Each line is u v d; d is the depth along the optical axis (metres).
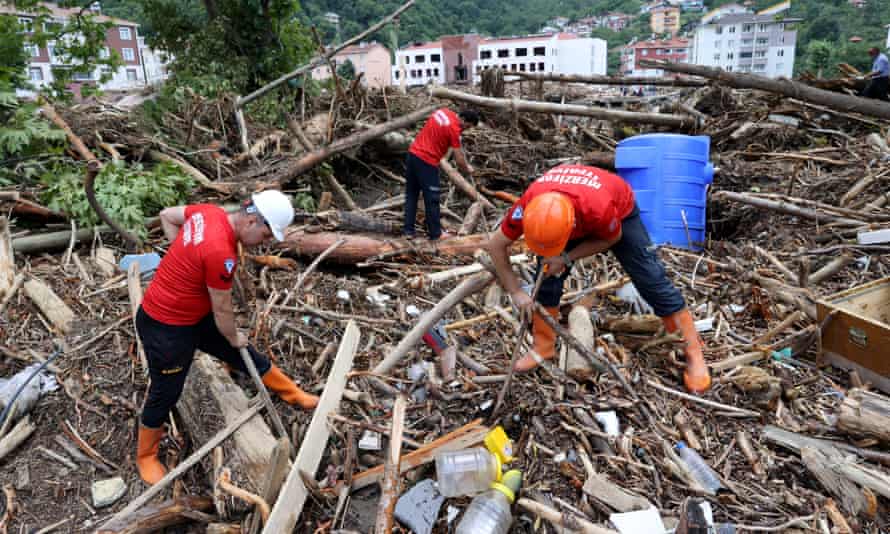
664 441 2.75
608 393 3.11
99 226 4.85
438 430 2.96
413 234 5.66
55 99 7.58
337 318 3.91
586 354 2.88
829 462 2.50
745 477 2.59
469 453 2.54
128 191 4.91
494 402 3.06
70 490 2.71
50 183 5.12
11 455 2.84
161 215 2.61
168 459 2.89
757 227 5.64
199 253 2.32
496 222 6.36
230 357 2.84
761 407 3.02
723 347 3.57
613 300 4.16
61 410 3.07
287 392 3.04
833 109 8.00
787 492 2.48
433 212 5.48
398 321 4.00
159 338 2.44
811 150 7.38
